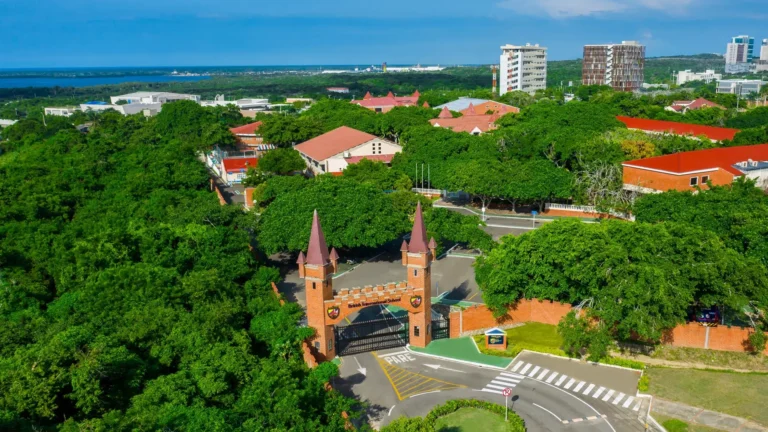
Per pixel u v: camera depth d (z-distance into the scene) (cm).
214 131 19362
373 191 10688
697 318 7769
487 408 6275
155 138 19625
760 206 9119
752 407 6262
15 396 5169
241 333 6881
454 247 11425
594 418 6172
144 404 5219
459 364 7294
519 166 13362
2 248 9581
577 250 7456
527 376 6988
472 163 13812
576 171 13525
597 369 7081
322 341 7319
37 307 7988
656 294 6831
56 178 13188
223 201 13888
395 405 6500
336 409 5559
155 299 7162
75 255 8838
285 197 10519
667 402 6400
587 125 17775
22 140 19900
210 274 7606
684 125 17950
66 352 5719
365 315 8744
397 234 10288
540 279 7906
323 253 7150
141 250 8806
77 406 5322
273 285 8950
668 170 11812
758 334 6969
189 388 5434
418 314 7625
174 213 10681
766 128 15875
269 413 5159
